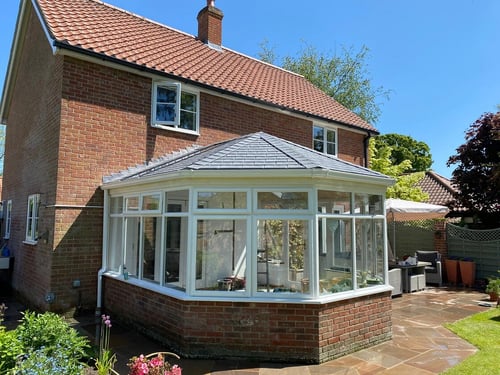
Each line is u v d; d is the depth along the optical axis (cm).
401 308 1041
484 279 1451
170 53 1284
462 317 936
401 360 630
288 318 628
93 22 1192
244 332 634
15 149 1416
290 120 1480
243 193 672
